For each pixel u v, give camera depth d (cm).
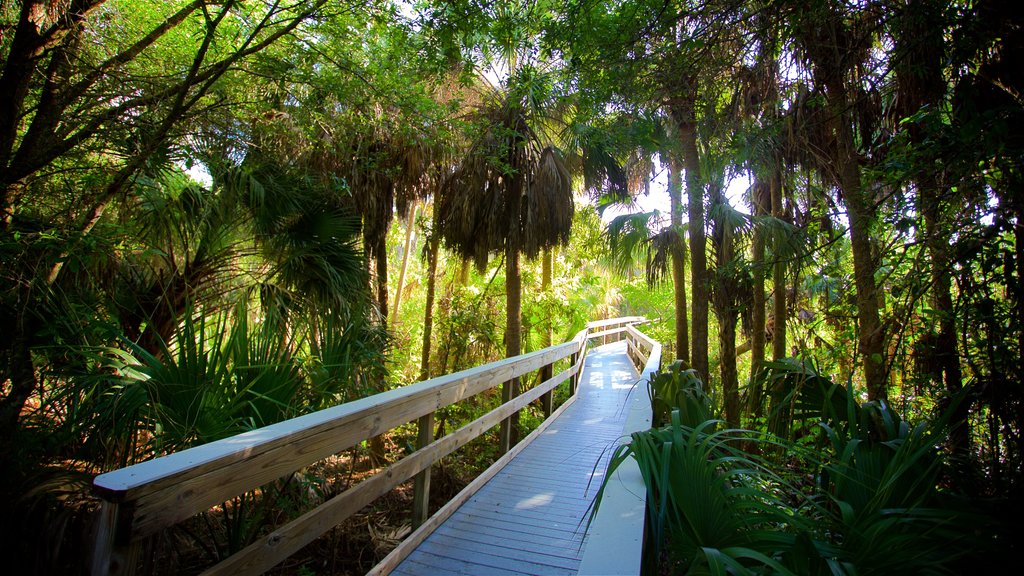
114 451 274
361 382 412
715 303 679
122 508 140
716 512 185
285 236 527
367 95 573
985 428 307
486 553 291
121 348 343
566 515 343
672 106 521
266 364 288
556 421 615
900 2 312
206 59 530
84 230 384
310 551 406
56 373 300
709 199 596
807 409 320
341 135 621
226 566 173
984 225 280
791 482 294
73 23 407
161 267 477
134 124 434
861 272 402
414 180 915
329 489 375
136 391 259
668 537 211
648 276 857
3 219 362
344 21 515
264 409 287
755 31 370
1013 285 271
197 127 491
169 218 454
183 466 158
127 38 513
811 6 325
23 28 393
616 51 416
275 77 516
